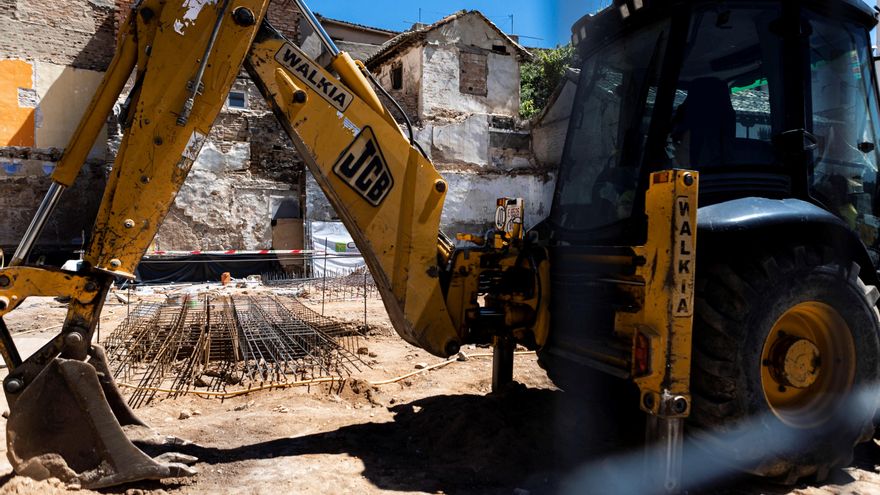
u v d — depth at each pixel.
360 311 10.09
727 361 2.92
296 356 6.22
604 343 3.33
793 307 3.03
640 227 3.31
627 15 3.61
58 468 2.76
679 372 2.78
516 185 19.08
